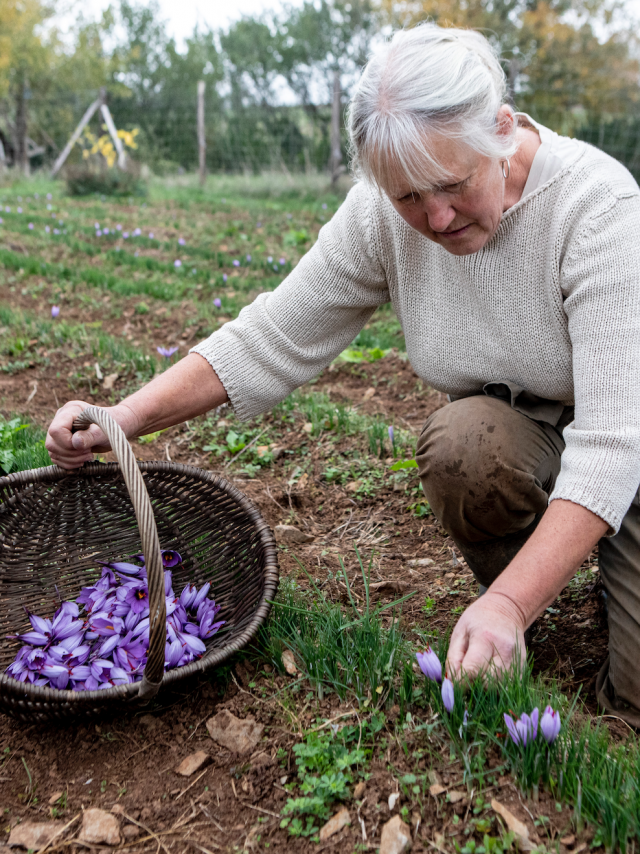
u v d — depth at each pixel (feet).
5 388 14.03
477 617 5.23
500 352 6.22
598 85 61.72
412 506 10.03
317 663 6.29
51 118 81.05
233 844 5.14
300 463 11.55
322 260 6.77
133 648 6.48
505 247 5.76
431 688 5.68
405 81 4.72
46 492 7.30
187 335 17.63
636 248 5.33
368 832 5.01
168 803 5.50
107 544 7.76
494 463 6.17
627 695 6.05
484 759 5.27
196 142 71.41
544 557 5.21
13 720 6.39
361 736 5.64
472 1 63.26
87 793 5.66
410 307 6.56
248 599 6.79
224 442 12.19
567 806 4.97
